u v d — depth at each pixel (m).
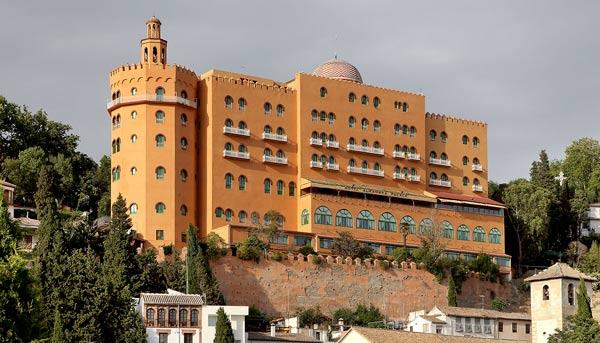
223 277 152.12
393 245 174.88
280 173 172.88
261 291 154.12
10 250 87.12
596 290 157.50
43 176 157.38
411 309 164.88
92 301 113.19
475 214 183.75
